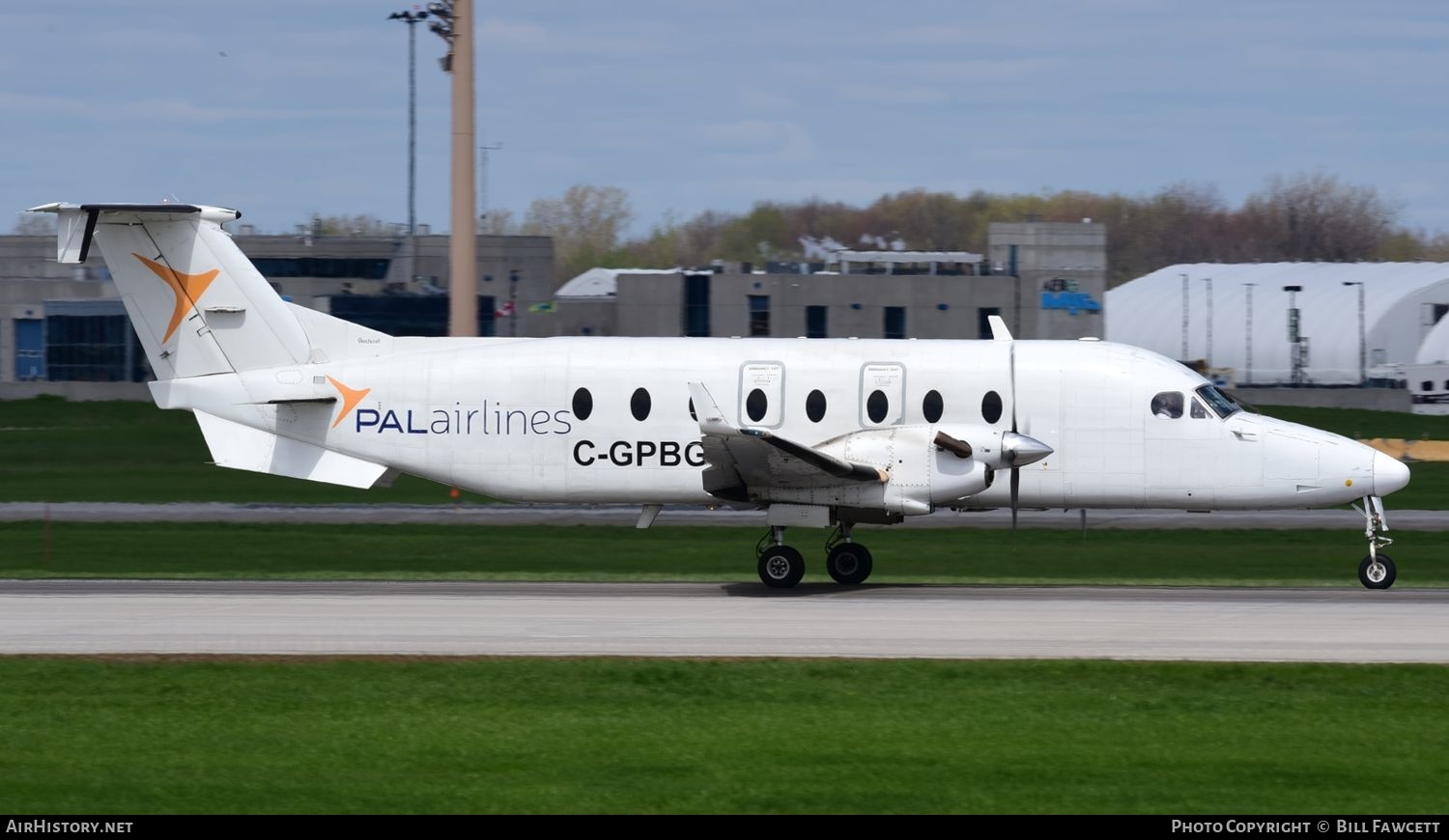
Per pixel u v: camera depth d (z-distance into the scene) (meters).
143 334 81.06
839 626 60.94
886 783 39.25
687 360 78.62
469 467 79.75
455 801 37.66
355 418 80.12
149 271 80.75
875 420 76.88
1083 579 86.69
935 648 55.59
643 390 78.31
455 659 53.12
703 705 47.53
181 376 81.25
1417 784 39.38
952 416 76.81
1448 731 44.59
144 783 39.31
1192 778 39.84
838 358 77.94
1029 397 76.94
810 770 40.44
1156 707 47.22
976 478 72.81
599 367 78.94
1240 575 88.81
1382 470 75.19
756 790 38.62
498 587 77.19
